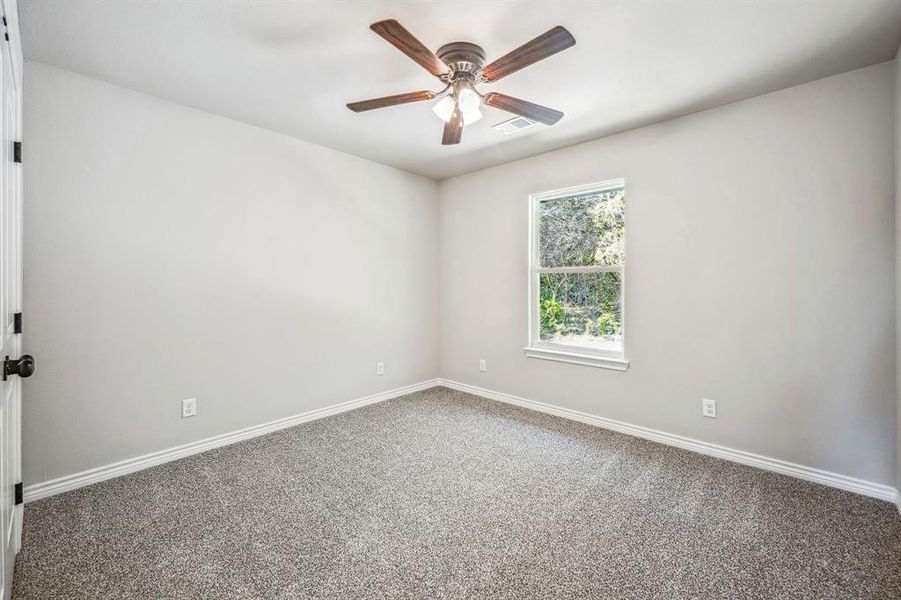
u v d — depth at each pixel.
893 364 2.15
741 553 1.73
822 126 2.32
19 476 1.70
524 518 1.99
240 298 2.95
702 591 1.52
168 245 2.60
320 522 1.95
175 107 2.62
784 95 2.43
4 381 1.31
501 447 2.85
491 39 1.96
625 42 1.98
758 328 2.55
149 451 2.53
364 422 3.36
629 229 3.08
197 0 1.69
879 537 1.84
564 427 3.26
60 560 1.66
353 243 3.69
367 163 3.79
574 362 3.41
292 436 3.05
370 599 1.48
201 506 2.08
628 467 2.55
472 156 3.68
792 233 2.42
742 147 2.58
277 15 1.79
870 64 2.17
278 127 3.03
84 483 2.28
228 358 2.89
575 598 1.49
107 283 2.36
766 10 1.75
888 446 2.17
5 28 1.27
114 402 2.39
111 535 1.84
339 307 3.59
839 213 2.28
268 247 3.10
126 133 2.43
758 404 2.55
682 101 2.60
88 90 2.29
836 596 1.50
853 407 2.26
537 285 3.75
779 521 1.96
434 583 1.56
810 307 2.38
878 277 2.18
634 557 1.71
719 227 2.68
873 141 2.18
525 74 2.28
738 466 2.57
